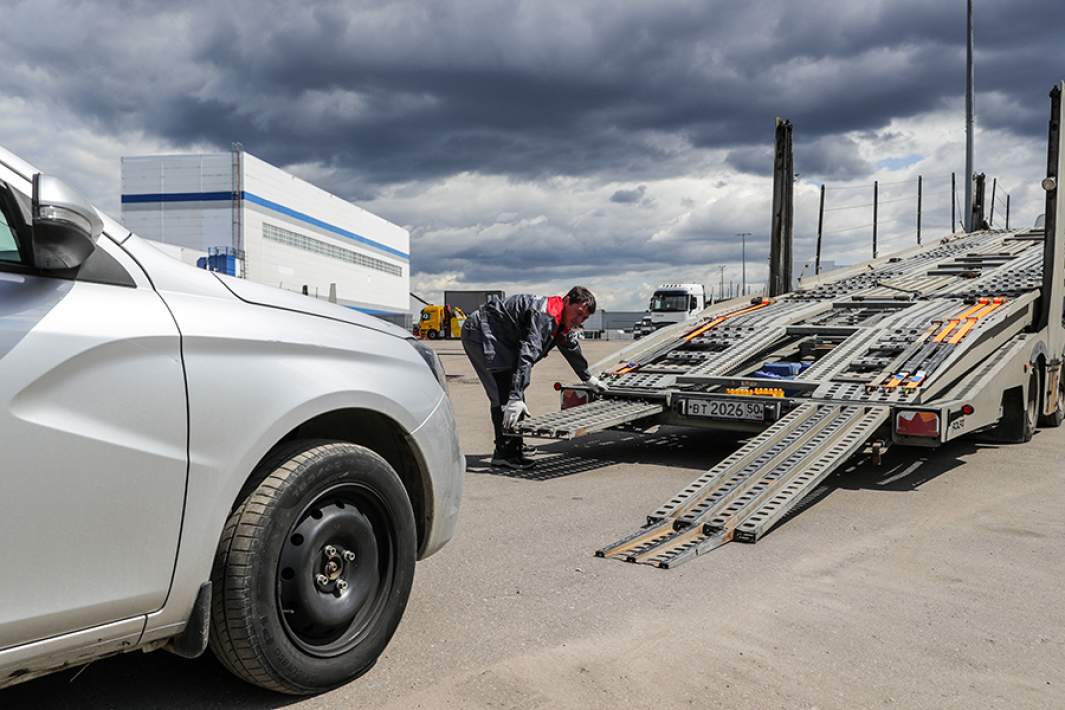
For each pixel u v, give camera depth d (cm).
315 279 6319
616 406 682
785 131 1154
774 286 1161
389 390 275
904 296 905
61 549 190
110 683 256
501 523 479
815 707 242
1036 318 822
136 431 205
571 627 307
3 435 179
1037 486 586
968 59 2030
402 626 307
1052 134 800
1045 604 336
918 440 557
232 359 230
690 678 262
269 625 229
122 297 213
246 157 5131
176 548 213
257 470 239
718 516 446
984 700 247
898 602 338
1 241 198
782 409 616
